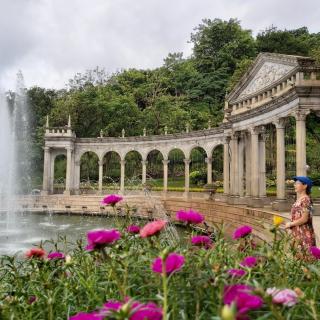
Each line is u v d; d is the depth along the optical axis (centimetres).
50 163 5119
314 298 372
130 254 457
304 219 797
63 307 425
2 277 555
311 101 2317
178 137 4822
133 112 6694
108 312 268
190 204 3644
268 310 339
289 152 4997
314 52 4509
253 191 2939
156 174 6700
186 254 434
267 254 444
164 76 8275
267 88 2788
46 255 515
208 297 367
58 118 6469
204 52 8800
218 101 7738
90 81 8031
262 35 8481
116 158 6606
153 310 263
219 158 6294
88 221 3553
